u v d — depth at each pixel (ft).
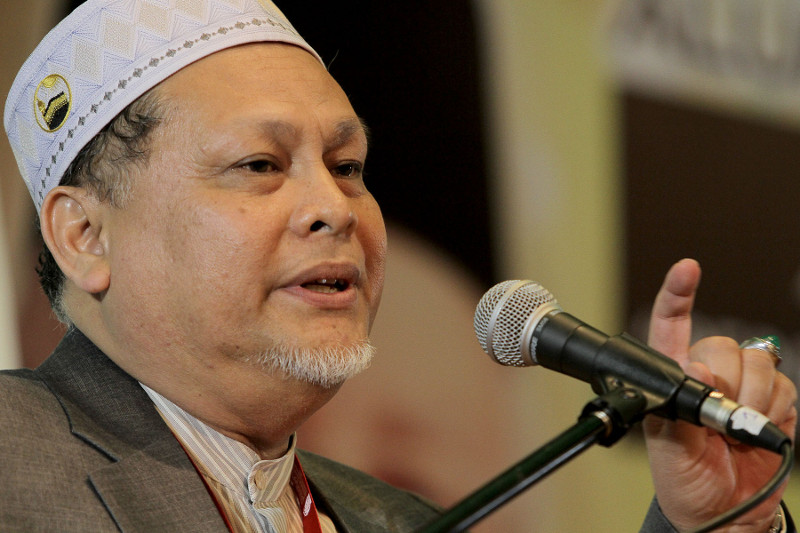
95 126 15.25
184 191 14.49
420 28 29.86
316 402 15.12
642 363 12.99
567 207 31.73
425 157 29.66
